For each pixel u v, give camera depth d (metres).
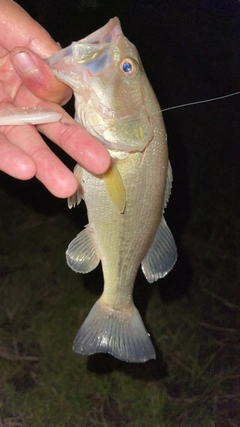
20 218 0.63
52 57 0.25
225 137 0.78
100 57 0.25
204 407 0.52
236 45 0.95
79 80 0.25
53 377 0.52
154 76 0.88
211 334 0.58
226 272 0.64
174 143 0.77
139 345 0.29
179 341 0.57
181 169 0.74
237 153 0.77
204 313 0.60
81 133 0.24
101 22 0.94
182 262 0.64
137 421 0.51
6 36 0.28
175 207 0.70
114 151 0.25
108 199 0.26
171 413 0.52
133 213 0.27
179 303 0.60
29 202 0.64
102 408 0.51
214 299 0.61
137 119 0.25
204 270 0.64
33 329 0.54
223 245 0.66
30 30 0.28
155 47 0.94
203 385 0.54
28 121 0.24
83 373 0.53
